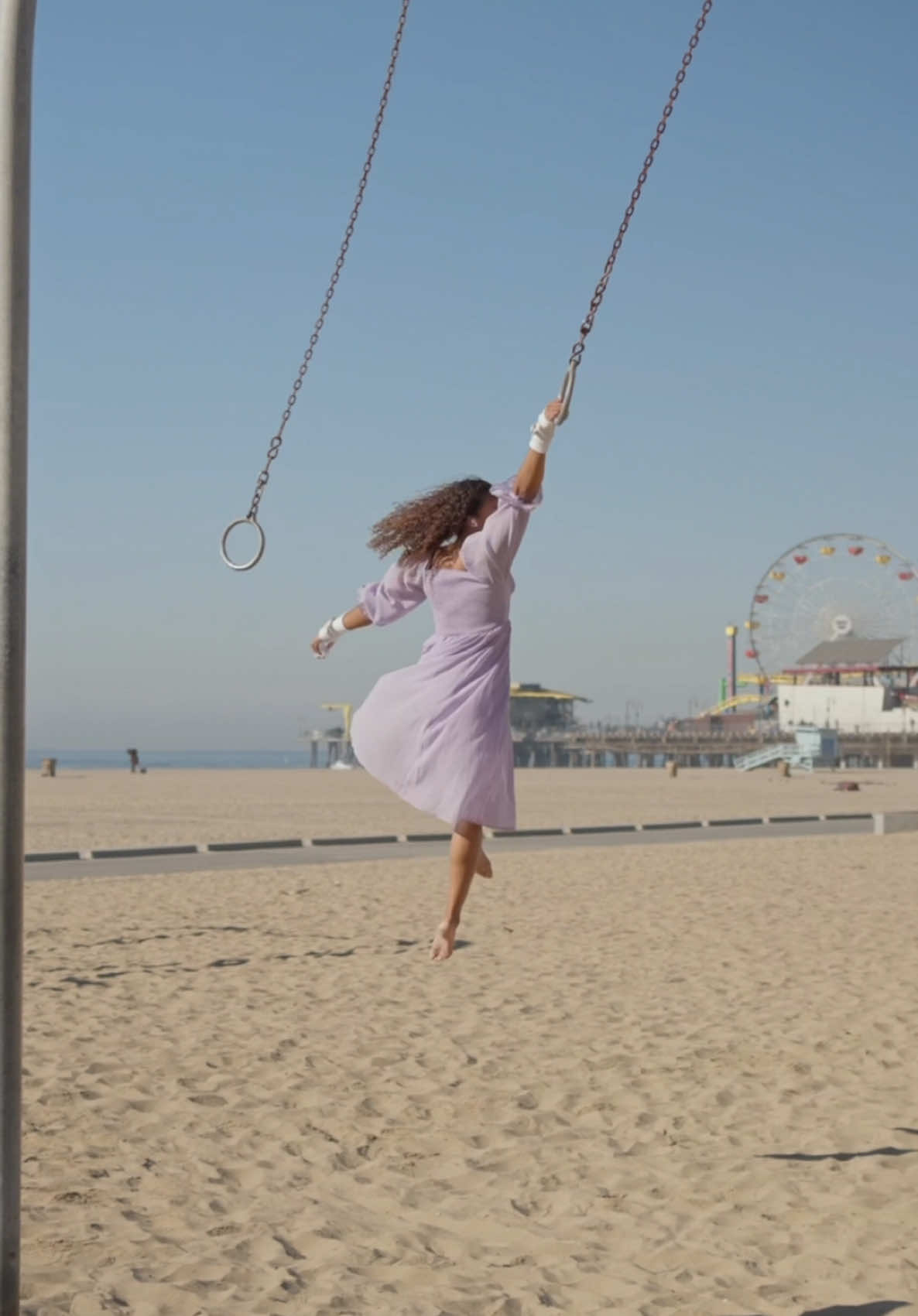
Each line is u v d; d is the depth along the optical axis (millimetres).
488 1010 10242
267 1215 5887
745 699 183625
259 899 17406
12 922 4125
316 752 197750
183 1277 5113
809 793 64375
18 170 4059
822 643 145875
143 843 27500
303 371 5609
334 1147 6938
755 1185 6320
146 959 12547
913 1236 5656
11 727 4082
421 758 4562
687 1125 7324
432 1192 6281
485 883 19500
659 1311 4848
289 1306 4852
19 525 4086
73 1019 9883
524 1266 5309
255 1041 9203
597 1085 8109
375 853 24906
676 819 39250
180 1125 7281
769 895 17922
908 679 141875
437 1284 5090
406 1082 8180
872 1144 6914
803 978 11516
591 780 87875
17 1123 4160
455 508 4641
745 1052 8875
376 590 4836
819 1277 5211
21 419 4082
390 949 13188
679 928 14734
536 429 4438
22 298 4078
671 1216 5914
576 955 12859
